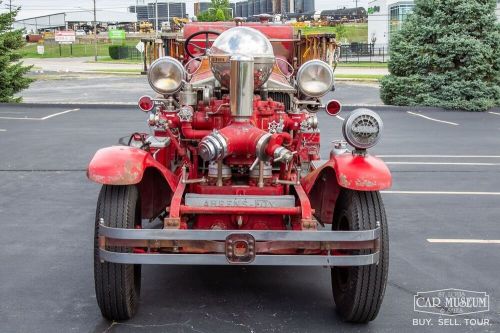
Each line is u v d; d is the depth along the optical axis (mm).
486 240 6770
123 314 4539
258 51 4730
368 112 4488
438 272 5789
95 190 8883
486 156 11773
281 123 4824
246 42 4750
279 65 6816
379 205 4480
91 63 50438
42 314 4766
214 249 4164
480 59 18766
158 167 4727
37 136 13617
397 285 5465
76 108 19516
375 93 25656
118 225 4328
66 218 7461
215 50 4789
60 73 38531
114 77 35375
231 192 4781
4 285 5332
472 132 14859
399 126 15836
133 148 4684
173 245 4148
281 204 4645
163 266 5844
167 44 7352
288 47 7391
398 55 19984
